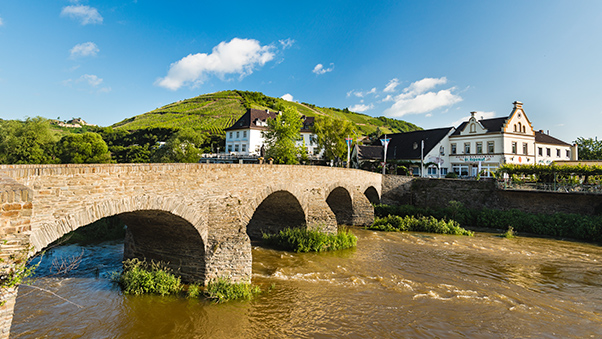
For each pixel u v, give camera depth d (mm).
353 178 31156
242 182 16156
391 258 20625
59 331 10617
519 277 17734
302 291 14867
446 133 48500
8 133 42250
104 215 9859
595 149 56125
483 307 13961
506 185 33375
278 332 11375
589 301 14820
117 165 10320
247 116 64875
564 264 20078
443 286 16172
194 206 13367
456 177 43875
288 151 47281
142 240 15633
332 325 12039
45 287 13906
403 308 13625
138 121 107500
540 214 30438
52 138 44250
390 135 58438
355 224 31422
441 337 11539
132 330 10961
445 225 29328
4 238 6016
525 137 44438
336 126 56531
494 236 27938
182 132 50438
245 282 14398
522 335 11812
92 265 16906
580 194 29156
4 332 5969
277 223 23984
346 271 17812
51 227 8414
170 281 13812
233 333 11141
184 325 11406
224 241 14227
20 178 7664
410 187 39094
